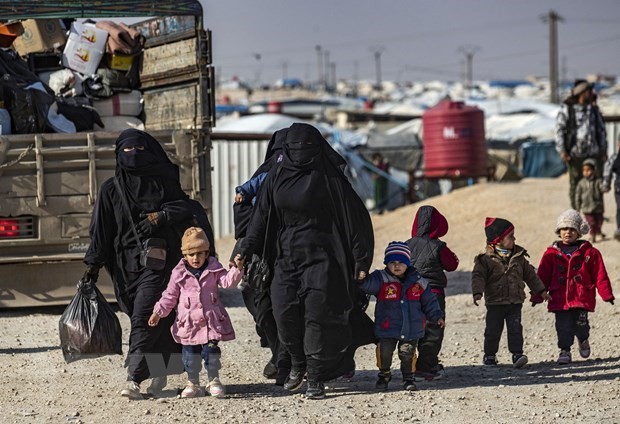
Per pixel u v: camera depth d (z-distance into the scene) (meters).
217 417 10.77
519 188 33.88
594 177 24.33
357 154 47.34
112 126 19.73
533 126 65.12
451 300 19.61
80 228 17.47
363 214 11.73
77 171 17.44
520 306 13.77
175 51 19.06
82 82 19.53
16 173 17.17
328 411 11.05
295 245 11.55
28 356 14.30
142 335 11.61
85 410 11.23
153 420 10.68
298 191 11.46
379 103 140.62
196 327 11.48
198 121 18.47
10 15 17.02
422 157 48.62
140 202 11.72
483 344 15.38
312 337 11.53
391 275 11.98
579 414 10.84
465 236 27.38
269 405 11.34
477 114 42.16
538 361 14.32
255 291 12.10
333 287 11.54
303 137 11.47
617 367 13.55
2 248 17.17
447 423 10.54
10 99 17.78
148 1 17.89
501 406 11.29
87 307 11.76
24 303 17.44
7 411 11.22
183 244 11.48
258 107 96.12
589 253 14.04
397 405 11.35
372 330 12.08
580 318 14.07
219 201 38.41
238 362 14.06
